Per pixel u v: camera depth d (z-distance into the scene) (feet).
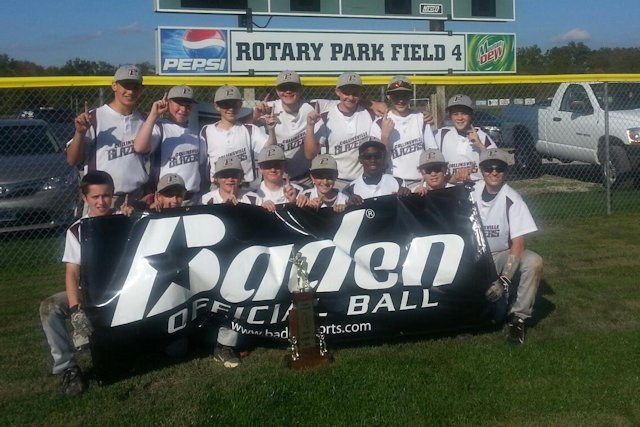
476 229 17.15
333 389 14.78
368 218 16.88
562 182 43.93
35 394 15.15
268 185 18.15
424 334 17.71
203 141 20.01
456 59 41.11
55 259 26.73
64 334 15.21
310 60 38.32
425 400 14.25
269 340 16.99
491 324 17.83
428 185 18.54
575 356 16.29
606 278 22.86
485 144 21.57
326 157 17.93
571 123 42.65
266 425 13.41
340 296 16.62
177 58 36.42
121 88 18.16
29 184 29.01
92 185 15.81
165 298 15.70
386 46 39.55
